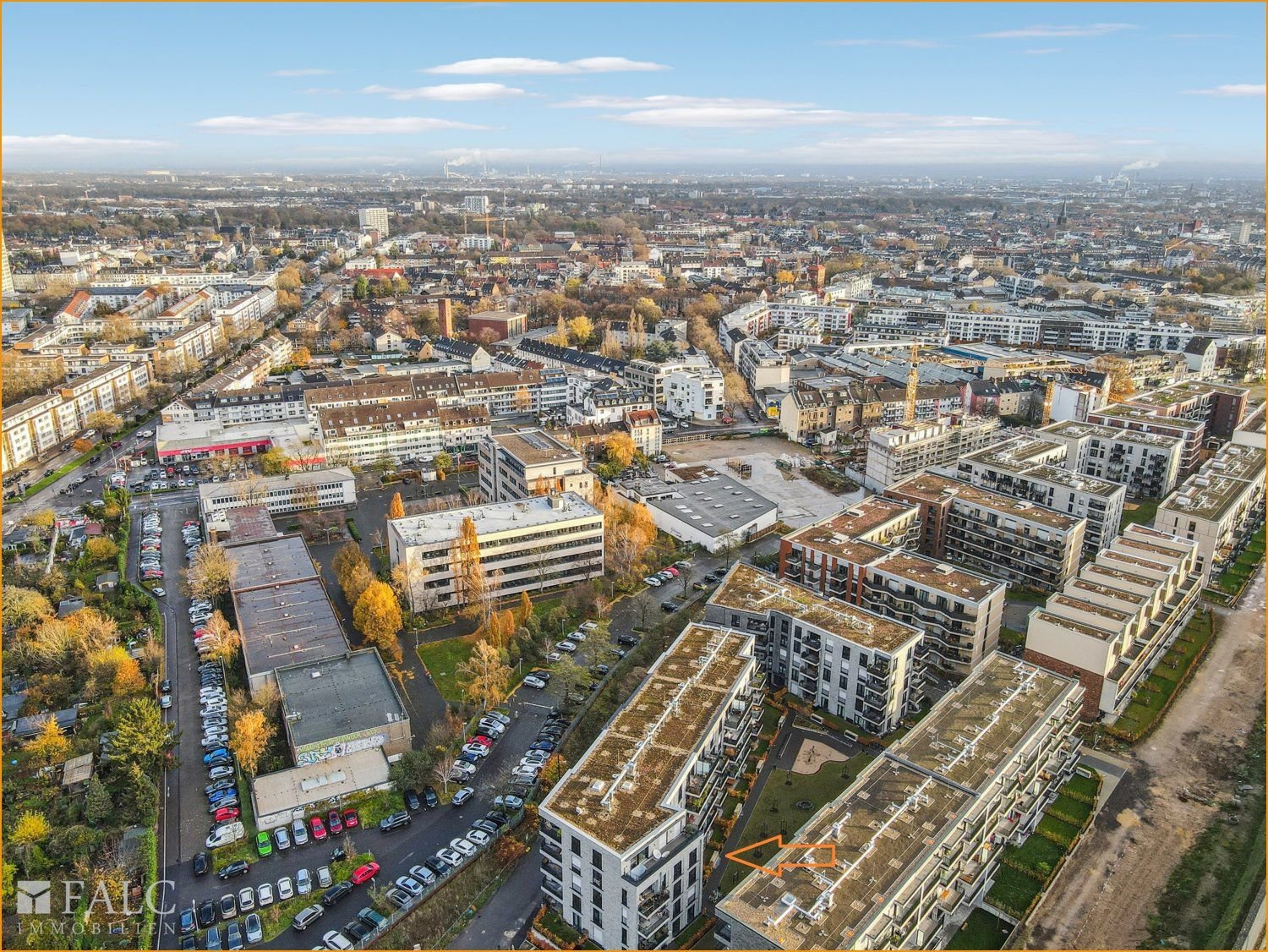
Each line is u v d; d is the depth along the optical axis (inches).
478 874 6348.4
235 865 6397.6
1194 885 6141.7
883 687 7529.5
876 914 4808.1
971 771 5969.5
